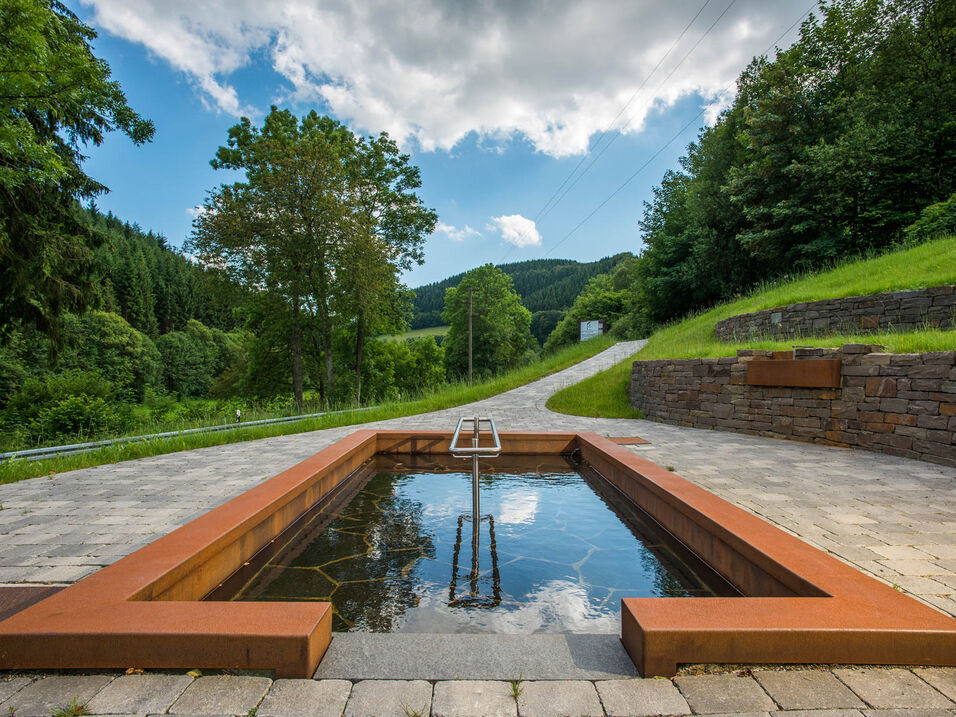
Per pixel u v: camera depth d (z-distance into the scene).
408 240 27.80
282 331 26.08
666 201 32.19
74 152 12.40
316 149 20.30
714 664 1.93
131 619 2.00
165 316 70.69
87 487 5.00
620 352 24.44
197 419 11.95
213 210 19.89
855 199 17.39
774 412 7.91
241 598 3.08
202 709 1.70
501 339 51.41
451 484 6.04
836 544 3.13
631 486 5.14
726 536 3.09
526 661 2.02
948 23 17.77
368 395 31.12
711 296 27.52
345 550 3.92
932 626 1.94
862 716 1.65
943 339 6.33
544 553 3.86
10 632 1.93
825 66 21.25
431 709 1.71
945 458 5.42
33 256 11.24
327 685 1.84
